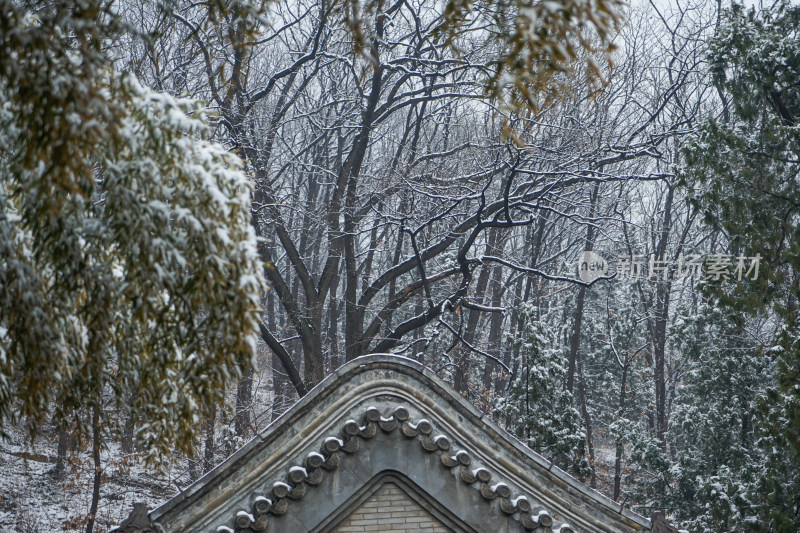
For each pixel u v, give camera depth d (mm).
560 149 26672
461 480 10172
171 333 6348
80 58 5918
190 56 21016
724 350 26188
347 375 10156
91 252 6328
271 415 31078
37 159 5891
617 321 40219
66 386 6969
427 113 34656
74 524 24297
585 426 39969
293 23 26844
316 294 27031
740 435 26125
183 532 9508
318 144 37750
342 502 9836
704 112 34125
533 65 5887
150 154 6082
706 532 22984
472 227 26531
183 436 6887
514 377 24422
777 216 19734
